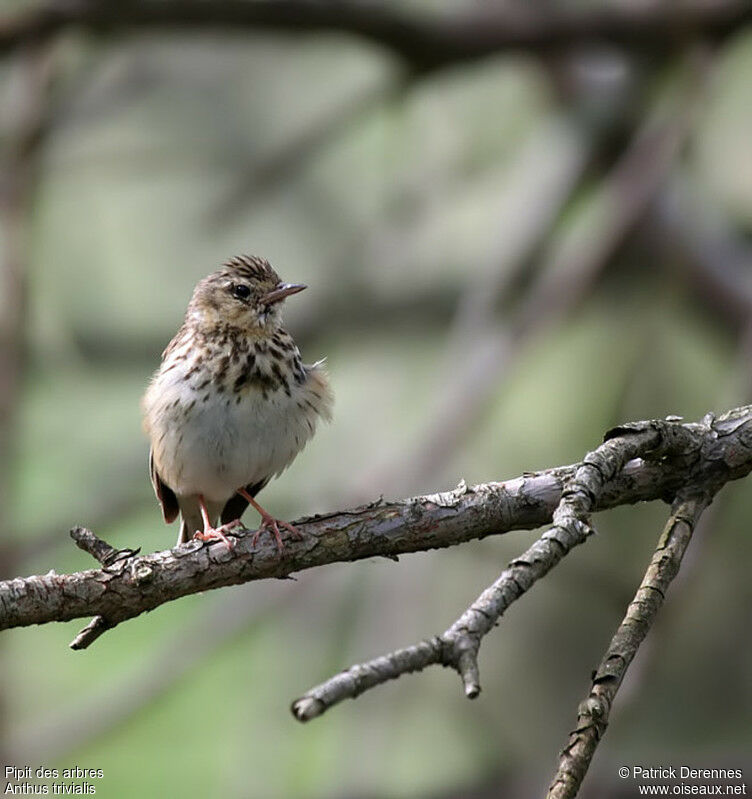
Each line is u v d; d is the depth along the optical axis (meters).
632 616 5.59
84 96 14.66
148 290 16.19
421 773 12.70
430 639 5.03
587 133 14.59
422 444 12.59
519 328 12.99
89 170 16.03
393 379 16.00
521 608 13.26
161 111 16.23
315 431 9.69
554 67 14.97
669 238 14.71
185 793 12.48
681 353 14.80
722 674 12.27
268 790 12.51
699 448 6.50
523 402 14.51
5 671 12.04
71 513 13.65
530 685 13.05
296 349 9.68
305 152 14.80
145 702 11.93
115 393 15.47
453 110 16.17
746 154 15.61
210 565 6.57
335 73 16.59
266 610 12.32
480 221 16.59
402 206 16.02
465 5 14.31
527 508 6.70
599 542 13.01
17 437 12.68
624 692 9.88
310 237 16.55
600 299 15.13
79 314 15.73
